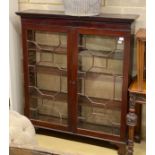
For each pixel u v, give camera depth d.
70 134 2.69
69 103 2.57
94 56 2.45
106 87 2.50
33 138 1.69
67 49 2.45
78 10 2.28
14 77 2.79
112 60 2.41
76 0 2.26
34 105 2.78
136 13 2.46
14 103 2.82
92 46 2.43
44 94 2.72
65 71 2.59
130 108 2.26
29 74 2.67
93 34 2.32
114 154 2.51
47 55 2.63
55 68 2.63
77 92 2.51
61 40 2.52
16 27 2.74
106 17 2.23
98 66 2.47
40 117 2.78
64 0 2.35
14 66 2.77
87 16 2.28
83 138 2.73
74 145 2.64
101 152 2.54
